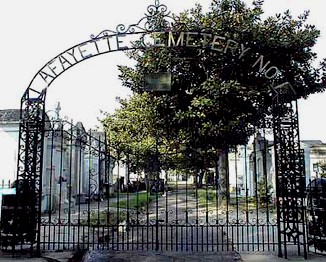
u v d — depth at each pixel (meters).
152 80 11.11
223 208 21.84
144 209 22.31
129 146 20.83
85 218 17.31
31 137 9.60
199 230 14.62
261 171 25.17
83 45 9.52
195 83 20.34
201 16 19.31
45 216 17.84
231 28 18.52
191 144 19.94
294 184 9.23
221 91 18.86
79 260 8.73
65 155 22.69
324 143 34.50
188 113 19.73
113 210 21.27
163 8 9.83
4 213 9.66
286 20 20.14
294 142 9.34
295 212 9.17
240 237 12.67
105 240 11.96
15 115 19.31
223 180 22.56
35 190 9.54
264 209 20.61
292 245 10.10
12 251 9.03
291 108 9.41
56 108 19.36
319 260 8.52
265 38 18.50
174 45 9.69
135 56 20.98
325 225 9.26
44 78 9.61
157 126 21.19
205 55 18.78
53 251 9.64
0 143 18.70
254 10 19.95
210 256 9.12
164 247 10.60
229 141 19.08
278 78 9.70
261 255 9.12
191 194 32.25
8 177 18.41
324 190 9.47
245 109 19.36
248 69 18.83
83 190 26.41
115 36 9.50
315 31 19.84
